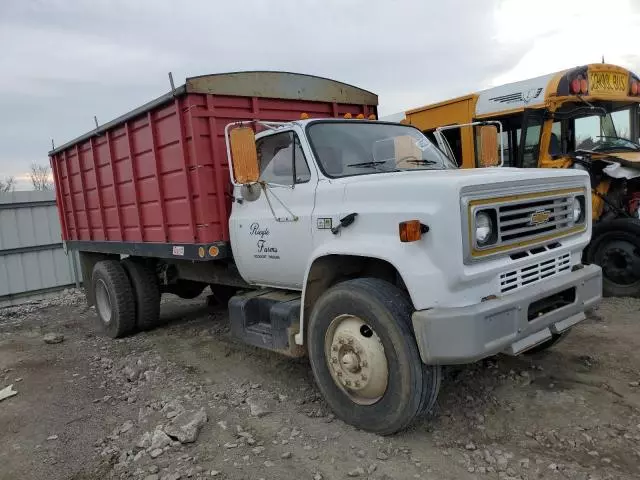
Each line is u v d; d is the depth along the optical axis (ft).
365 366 11.98
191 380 16.80
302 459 11.50
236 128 13.58
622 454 10.85
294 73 19.26
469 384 14.47
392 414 11.58
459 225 10.69
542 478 10.18
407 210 11.40
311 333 13.30
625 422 12.09
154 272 24.14
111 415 14.92
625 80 28.09
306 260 14.39
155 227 20.18
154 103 18.13
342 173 14.40
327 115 20.51
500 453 11.13
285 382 16.01
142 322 23.80
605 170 24.08
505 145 30.27
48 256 40.81
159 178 19.04
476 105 31.09
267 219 15.48
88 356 21.12
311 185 14.21
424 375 11.30
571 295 13.17
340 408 12.82
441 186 10.89
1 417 15.39
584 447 11.19
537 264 12.63
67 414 15.23
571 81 26.32
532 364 15.65
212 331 22.93
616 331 18.42
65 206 28.12
